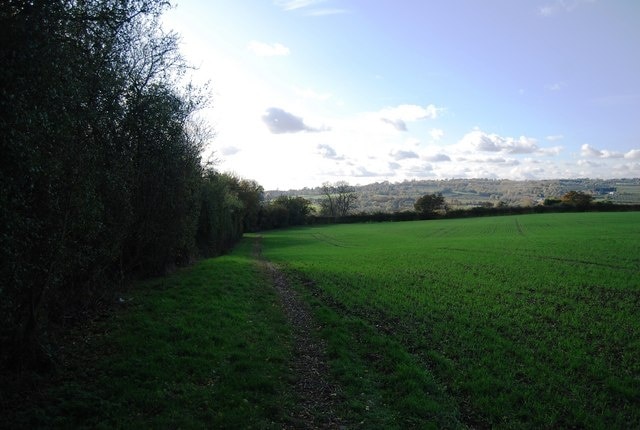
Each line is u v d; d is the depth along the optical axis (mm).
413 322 15742
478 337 13867
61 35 8617
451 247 46812
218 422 7582
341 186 142375
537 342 13305
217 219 42219
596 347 12898
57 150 8898
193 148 24922
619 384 10164
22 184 7574
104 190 13242
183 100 21641
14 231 7473
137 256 20250
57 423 7027
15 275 7707
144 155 17891
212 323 13500
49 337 10227
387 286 23391
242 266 30531
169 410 7832
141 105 16719
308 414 8445
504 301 19188
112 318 13352
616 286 21219
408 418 8461
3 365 8375
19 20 7273
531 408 9086
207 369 9898
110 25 10422
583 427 8430
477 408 9109
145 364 9727
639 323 15234
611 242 40562
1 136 6883
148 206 19594
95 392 8258
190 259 30609
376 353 12305
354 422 8180
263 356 11273
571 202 118812
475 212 120312
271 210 115062
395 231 87562
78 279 13172
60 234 9664
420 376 10445
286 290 22750
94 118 11094
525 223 85000
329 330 14156
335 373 10609
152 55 17719
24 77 7383
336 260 39156
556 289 21297
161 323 13094
